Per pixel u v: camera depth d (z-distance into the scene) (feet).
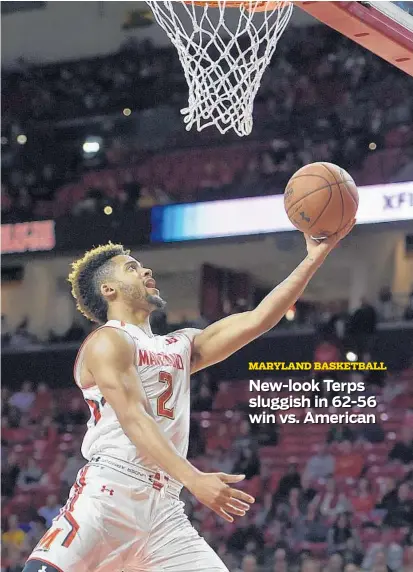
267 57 12.76
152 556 8.25
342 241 34.14
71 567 7.87
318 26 36.96
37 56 40.91
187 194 37.11
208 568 8.24
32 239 38.68
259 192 35.63
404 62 13.10
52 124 40.04
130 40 39.91
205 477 7.27
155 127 38.58
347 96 35.91
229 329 9.00
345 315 33.60
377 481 29.12
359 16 11.46
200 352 9.08
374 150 34.65
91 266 9.15
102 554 8.11
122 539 8.13
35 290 38.32
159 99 38.99
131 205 37.99
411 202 31.94
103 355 8.14
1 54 41.16
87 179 38.93
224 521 28.14
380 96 35.47
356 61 36.24
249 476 30.35
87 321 37.63
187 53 12.88
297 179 9.31
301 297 34.04
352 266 33.91
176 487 8.50
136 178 38.29
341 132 35.50
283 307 8.93
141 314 8.98
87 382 8.50
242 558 27.40
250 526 27.96
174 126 38.34
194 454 31.50
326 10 11.26
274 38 12.71
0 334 37.88
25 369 37.19
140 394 8.06
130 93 39.42
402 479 29.25
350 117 35.58
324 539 27.37
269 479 30.07
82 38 40.47
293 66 36.99
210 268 36.04
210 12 33.73
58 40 40.68
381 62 35.78
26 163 39.91
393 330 32.40
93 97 39.96
